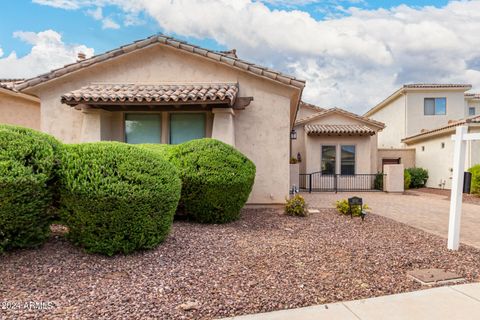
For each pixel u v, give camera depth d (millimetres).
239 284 4641
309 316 3791
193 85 11570
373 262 5680
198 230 7555
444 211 12586
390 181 20422
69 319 3652
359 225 8938
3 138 5137
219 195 8273
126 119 11719
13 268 4852
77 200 5324
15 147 5105
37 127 16109
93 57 11633
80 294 4250
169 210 5988
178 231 7293
